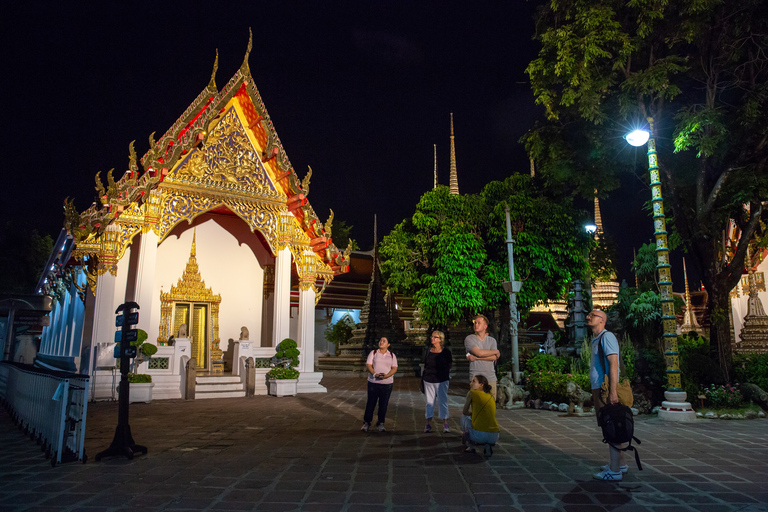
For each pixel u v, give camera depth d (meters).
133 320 7.04
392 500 4.83
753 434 8.66
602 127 14.93
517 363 14.38
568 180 17.02
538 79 15.22
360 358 29.78
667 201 15.88
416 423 10.00
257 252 19.84
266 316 19.56
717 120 12.16
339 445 7.61
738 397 11.48
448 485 5.36
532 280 19.23
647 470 6.02
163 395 15.02
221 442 7.88
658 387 12.29
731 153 13.77
